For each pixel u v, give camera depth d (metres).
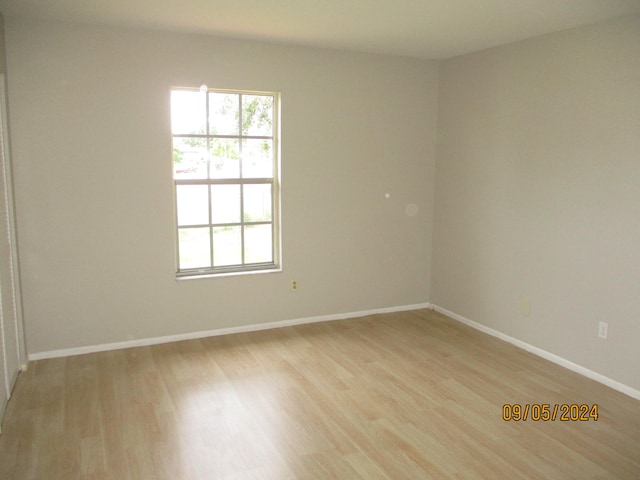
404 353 4.15
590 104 3.55
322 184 4.72
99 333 4.10
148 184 4.10
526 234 4.15
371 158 4.88
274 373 3.73
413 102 4.98
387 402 3.30
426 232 5.27
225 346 4.26
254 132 4.50
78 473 2.53
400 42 4.23
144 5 3.26
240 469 2.56
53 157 3.79
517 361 3.99
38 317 3.90
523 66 4.07
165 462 2.62
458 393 3.44
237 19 3.58
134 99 3.97
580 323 3.74
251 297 4.60
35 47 3.64
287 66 4.41
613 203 3.44
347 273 4.97
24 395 3.34
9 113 3.62
